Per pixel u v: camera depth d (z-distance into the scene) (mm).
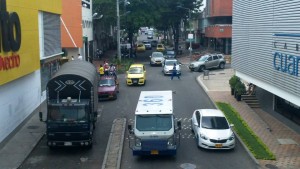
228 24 63250
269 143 20344
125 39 91938
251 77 25766
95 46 65250
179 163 17797
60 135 19000
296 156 18453
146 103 19328
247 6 26141
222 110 26516
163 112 18219
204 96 32125
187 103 29547
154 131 17984
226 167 17250
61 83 19422
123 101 30500
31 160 18172
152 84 38094
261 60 23422
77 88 19516
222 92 33188
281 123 24281
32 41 23844
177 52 68688
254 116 25625
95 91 21688
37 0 25188
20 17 21156
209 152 19250
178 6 63656
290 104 24188
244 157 18516
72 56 43344
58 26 33500
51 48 30719
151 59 53750
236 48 29500
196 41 88000
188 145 20312
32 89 25438
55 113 19000
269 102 27172
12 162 17578
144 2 57281
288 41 19141
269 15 21781
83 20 51969
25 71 22188
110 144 20328
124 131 22484
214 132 19422
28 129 22531
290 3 18812
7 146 19641
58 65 34562
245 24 26750
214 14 64688
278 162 17703
